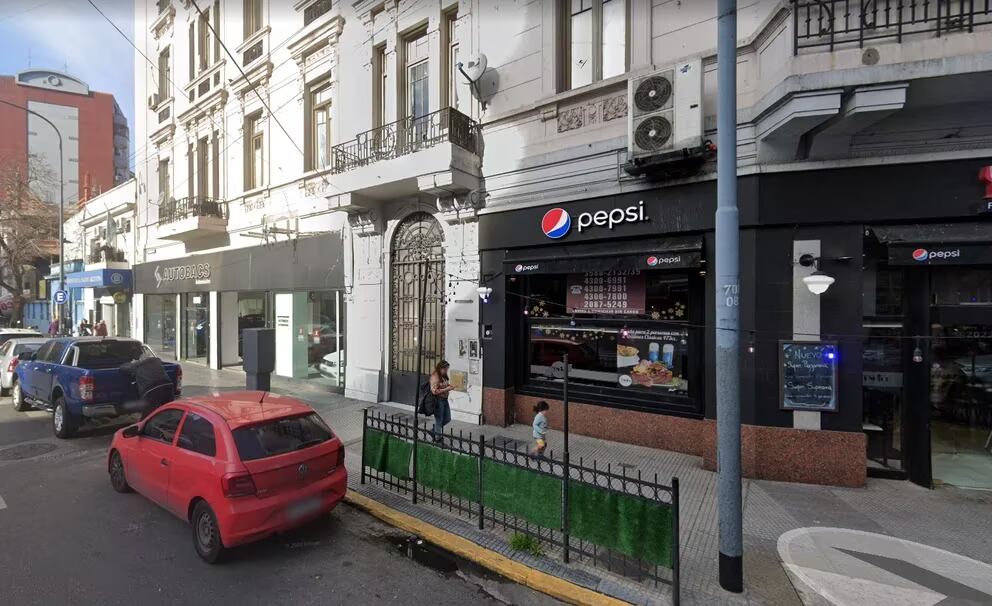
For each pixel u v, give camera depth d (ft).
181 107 56.08
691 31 22.85
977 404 20.08
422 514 17.89
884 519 16.93
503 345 28.63
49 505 18.95
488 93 29.40
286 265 42.34
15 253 78.13
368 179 31.58
